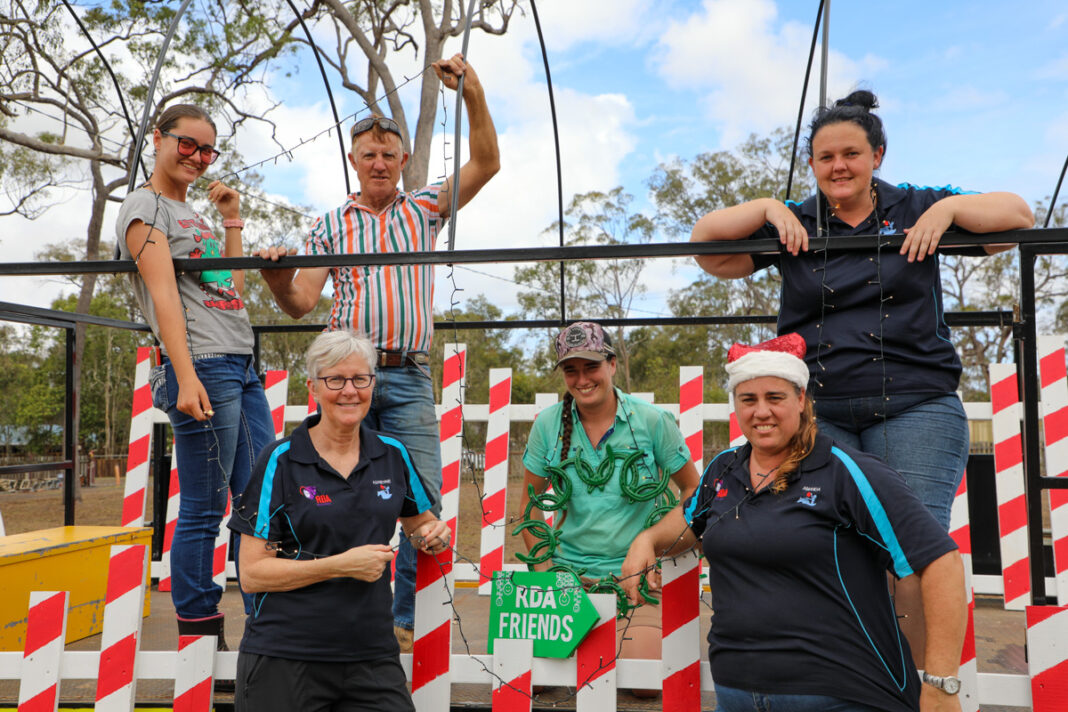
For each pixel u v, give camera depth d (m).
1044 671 2.12
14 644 3.05
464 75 2.53
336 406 2.18
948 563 1.83
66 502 3.80
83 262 2.54
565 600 2.33
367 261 2.33
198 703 2.43
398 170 2.86
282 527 2.19
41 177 14.07
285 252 2.42
